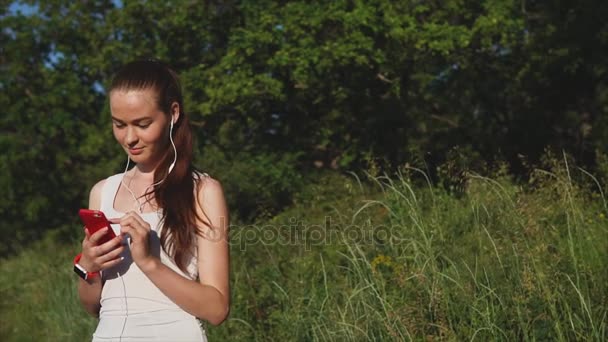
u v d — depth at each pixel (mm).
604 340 4211
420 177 9414
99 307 2590
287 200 12211
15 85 16594
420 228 5312
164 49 14133
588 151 13102
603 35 12609
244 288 6816
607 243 5406
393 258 5844
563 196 5551
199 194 2475
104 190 2604
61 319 8336
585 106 13867
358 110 13734
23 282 11539
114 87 2426
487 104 14484
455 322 4848
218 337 6195
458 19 13531
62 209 17156
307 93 13414
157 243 2436
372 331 4891
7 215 17484
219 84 12836
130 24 14336
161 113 2428
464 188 6934
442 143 13555
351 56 11797
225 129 13859
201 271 2426
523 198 5465
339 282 6266
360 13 11953
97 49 15961
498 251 5098
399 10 12703
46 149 16891
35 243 16250
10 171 16672
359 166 13344
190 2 13812
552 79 13781
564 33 12977
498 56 14055
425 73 13547
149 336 2391
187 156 2498
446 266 5453
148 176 2555
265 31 12500
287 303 6309
